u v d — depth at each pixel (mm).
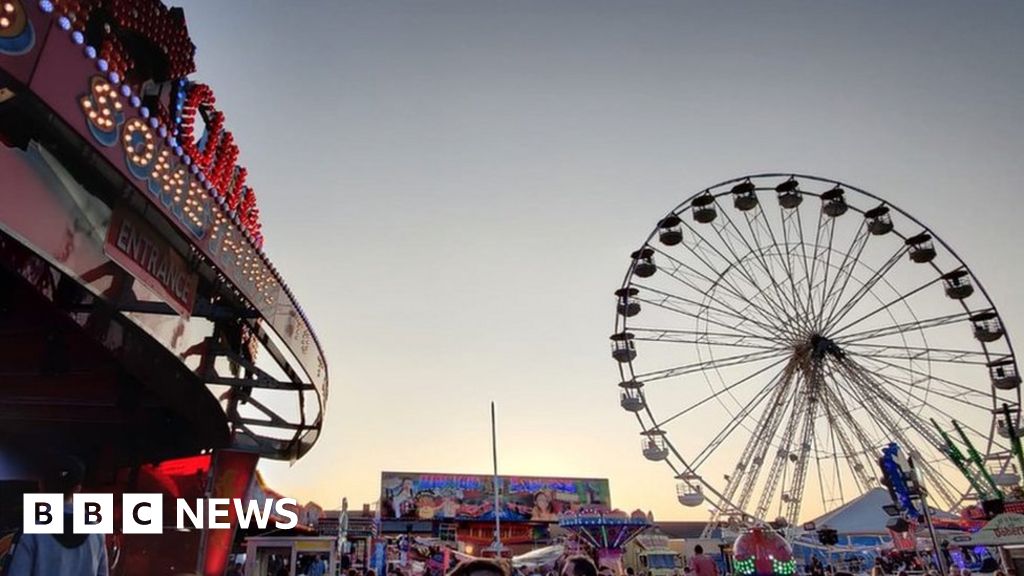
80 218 8062
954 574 21688
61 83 6719
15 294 10102
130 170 7965
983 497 29047
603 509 56000
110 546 15953
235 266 11367
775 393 31219
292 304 14727
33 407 13703
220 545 17906
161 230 9516
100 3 9320
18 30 6211
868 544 41688
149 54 10211
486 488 54781
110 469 16297
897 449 17531
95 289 8672
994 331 30500
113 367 12547
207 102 11352
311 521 43875
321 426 20750
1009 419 29172
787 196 32250
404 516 52250
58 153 7520
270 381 15945
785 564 15281
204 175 9906
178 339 11859
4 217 6773
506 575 3365
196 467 18172
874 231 31734
